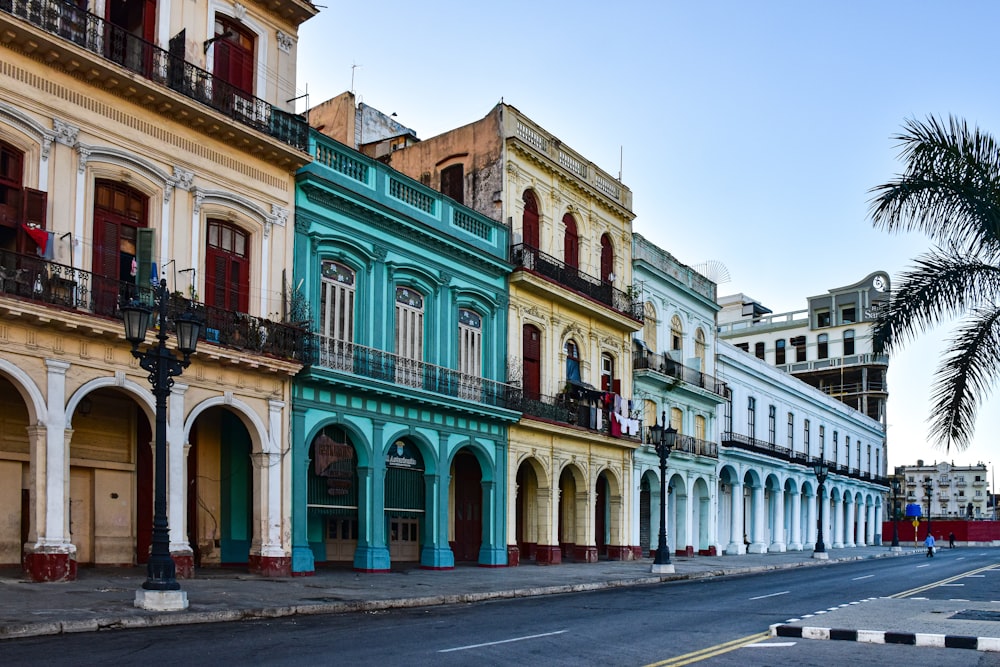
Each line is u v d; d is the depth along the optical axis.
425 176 34.81
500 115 33.06
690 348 45.78
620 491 37.78
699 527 45.53
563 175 35.44
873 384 77.81
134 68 20.61
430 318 28.81
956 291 18.36
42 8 18.83
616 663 11.16
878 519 79.00
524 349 33.16
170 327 20.16
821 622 15.08
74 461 21.20
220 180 22.48
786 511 58.69
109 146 20.05
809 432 62.41
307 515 24.77
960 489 154.38
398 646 12.24
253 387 22.69
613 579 26.42
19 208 18.38
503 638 13.28
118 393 22.17
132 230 20.72
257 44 24.16
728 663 11.32
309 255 24.81
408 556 30.41
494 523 30.53
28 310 17.67
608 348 37.81
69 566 18.23
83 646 11.73
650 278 41.97
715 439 47.03
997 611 17.34
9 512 20.03
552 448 33.66
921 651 12.59
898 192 18.20
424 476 28.55
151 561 15.21
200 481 24.03
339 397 25.19
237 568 23.81
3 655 10.91
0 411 19.88
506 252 32.28
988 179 17.97
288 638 12.87
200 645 11.99
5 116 18.22
